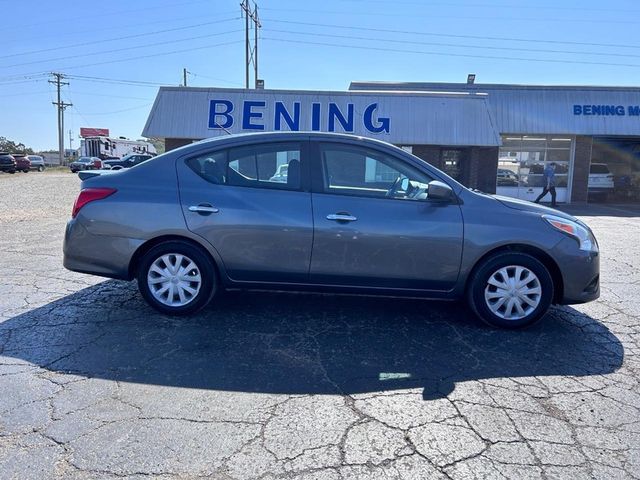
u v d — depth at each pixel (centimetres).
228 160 448
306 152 442
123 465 246
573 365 373
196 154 452
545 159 2241
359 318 463
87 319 446
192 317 454
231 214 431
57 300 501
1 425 277
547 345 411
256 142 447
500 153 2236
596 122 2167
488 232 426
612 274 679
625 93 2197
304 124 1772
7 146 8738
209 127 1764
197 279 444
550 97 2197
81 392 316
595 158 2322
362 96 1820
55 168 5794
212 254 438
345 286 438
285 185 439
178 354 376
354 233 425
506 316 439
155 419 288
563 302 444
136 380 334
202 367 356
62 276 599
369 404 310
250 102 1781
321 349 392
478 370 361
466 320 465
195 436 272
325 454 258
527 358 384
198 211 433
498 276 437
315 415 296
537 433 280
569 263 430
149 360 365
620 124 2166
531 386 338
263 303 498
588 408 309
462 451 262
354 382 339
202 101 1781
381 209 429
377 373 353
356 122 1795
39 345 387
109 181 449
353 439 272
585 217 1545
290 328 434
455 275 432
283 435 275
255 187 440
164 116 1769
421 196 439
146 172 450
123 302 495
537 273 433
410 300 519
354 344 403
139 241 438
